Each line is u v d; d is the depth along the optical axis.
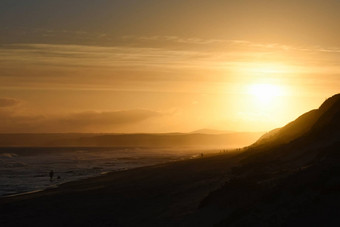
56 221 30.05
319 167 21.12
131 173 61.72
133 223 26.06
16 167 93.06
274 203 19.06
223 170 48.34
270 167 36.34
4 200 42.09
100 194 41.59
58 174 73.31
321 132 44.75
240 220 19.08
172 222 24.02
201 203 25.61
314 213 16.45
